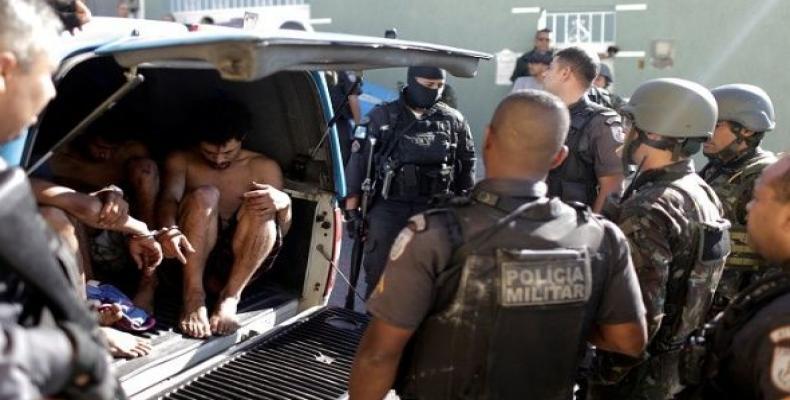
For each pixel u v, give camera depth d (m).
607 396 2.60
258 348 2.98
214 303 3.22
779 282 1.74
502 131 1.93
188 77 3.47
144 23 2.99
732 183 3.06
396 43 2.36
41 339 1.15
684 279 2.42
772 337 1.63
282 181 3.41
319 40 1.99
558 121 1.92
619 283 2.01
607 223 2.03
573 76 3.89
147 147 3.46
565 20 9.19
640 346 2.09
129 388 2.58
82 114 3.12
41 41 1.36
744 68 8.69
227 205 3.34
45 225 1.37
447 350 1.89
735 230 3.01
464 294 1.85
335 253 3.40
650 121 2.51
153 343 2.84
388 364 1.91
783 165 1.80
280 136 3.47
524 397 1.93
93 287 2.86
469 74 2.77
